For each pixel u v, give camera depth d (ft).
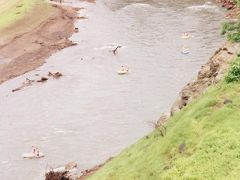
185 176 64.44
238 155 64.59
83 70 201.98
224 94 82.17
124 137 141.49
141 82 184.24
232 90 82.33
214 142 68.59
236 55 96.32
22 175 125.70
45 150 137.59
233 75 85.71
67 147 138.41
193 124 76.79
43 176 124.06
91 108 164.04
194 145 71.72
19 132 150.30
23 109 168.04
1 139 146.30
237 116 73.20
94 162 128.36
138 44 228.84
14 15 267.59
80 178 118.11
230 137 68.39
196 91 99.30
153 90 175.52
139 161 84.58
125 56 214.28
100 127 149.38
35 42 236.84
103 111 160.97
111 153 132.46
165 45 223.92
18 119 160.15
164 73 191.01
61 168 126.11
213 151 67.26
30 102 173.58
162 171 70.69
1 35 244.01
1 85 191.93
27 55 221.25
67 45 233.96
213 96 83.15
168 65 199.11
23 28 253.44
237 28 101.71
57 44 235.40
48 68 207.00
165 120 103.71
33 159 133.08
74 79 192.65
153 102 165.07
